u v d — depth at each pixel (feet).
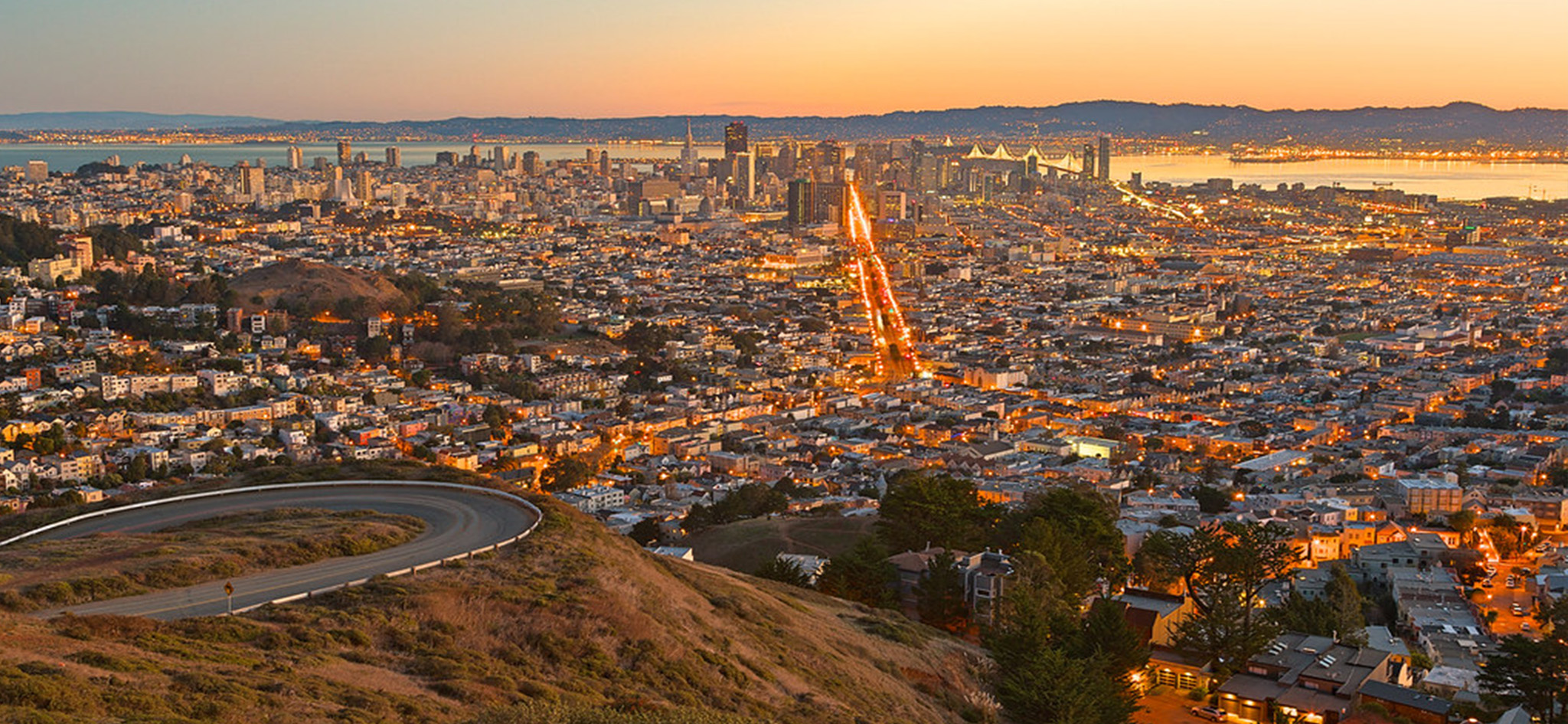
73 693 286.87
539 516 526.16
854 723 413.59
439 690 347.15
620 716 331.98
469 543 480.64
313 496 566.36
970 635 605.73
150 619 358.84
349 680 342.64
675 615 454.81
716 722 349.61
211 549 441.27
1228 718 506.48
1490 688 546.67
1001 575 598.34
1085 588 614.75
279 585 415.85
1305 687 513.45
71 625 343.05
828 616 548.72
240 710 301.22
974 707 483.10
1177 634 583.58
